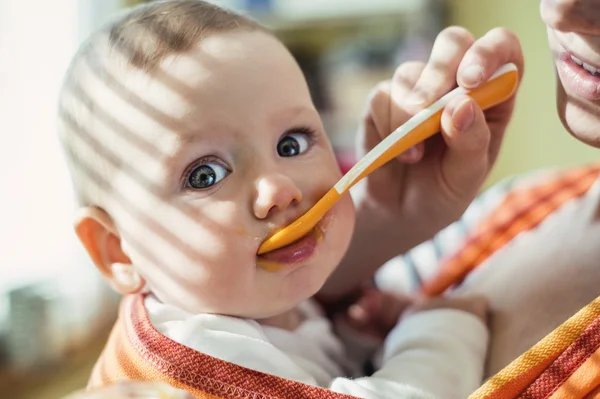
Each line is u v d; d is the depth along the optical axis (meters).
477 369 0.58
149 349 0.54
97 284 1.56
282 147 0.59
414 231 0.72
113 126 0.58
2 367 1.34
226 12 0.62
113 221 0.61
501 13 1.79
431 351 0.59
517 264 0.67
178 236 0.56
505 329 0.61
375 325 0.76
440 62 0.61
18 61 1.35
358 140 0.70
